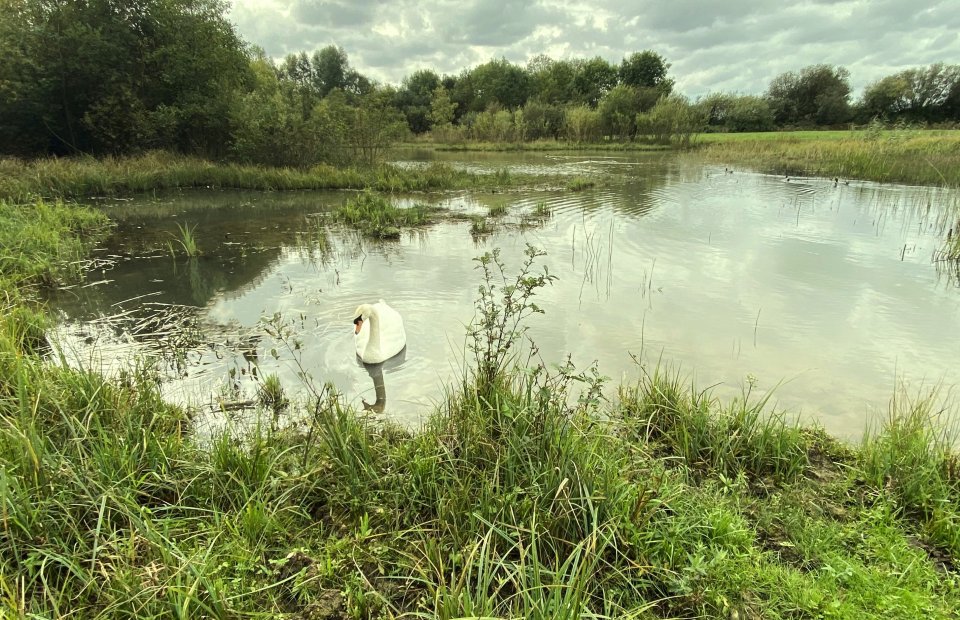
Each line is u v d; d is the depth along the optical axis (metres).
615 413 5.35
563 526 3.48
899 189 20.52
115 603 2.81
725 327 7.64
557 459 3.85
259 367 6.56
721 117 70.00
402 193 21.80
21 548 3.18
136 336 7.49
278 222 16.14
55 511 3.42
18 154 25.44
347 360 6.77
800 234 13.41
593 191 21.36
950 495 3.98
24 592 2.85
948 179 21.12
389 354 6.69
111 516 3.56
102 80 25.66
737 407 5.54
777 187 21.78
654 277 9.99
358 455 4.33
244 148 25.75
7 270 10.03
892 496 4.05
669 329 7.57
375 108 29.52
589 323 7.80
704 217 15.65
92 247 12.75
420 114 66.81
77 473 3.68
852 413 5.49
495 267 10.77
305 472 4.11
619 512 3.57
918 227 14.06
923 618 2.88
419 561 3.28
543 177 26.14
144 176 21.67
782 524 3.83
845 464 4.51
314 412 4.89
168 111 25.83
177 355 6.80
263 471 4.05
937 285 9.48
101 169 21.20
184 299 9.16
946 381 6.12
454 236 13.77
